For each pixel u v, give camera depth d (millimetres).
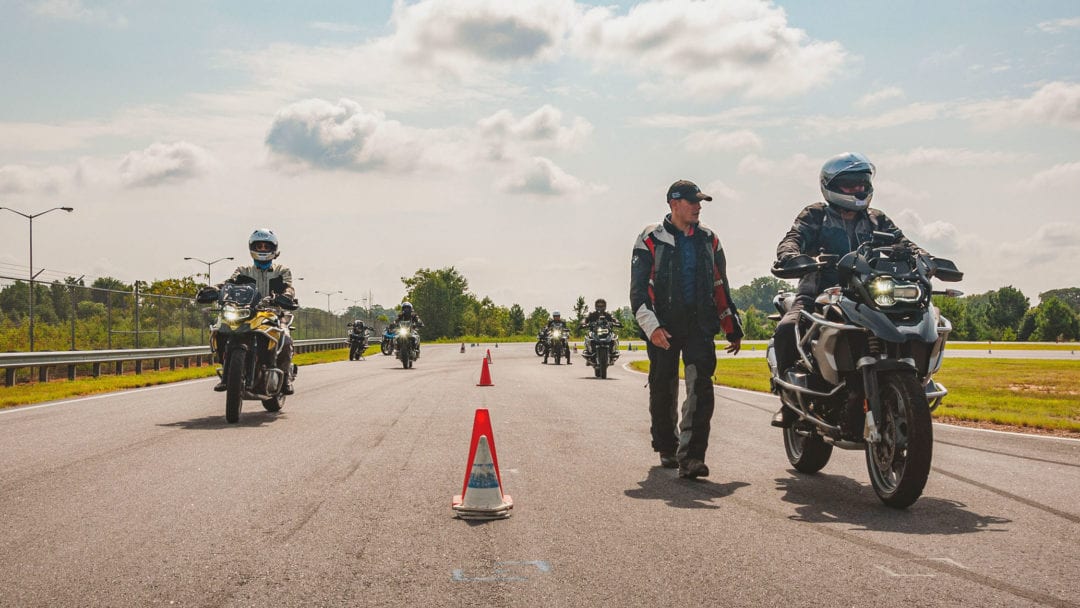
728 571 4168
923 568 4227
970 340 132375
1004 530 5062
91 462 7281
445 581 3986
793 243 6820
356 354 34469
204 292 10617
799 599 3734
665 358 7160
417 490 6172
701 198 7066
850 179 7012
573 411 12188
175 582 3941
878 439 5711
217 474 6758
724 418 11641
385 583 3951
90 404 12562
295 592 3807
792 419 7078
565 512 5512
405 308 27344
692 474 6758
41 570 4125
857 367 5902
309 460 7488
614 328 23312
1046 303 126000
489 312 155500
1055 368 30125
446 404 13070
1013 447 8727
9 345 19969
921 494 5988
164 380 18156
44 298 21250
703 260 7141
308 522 5160
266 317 10656
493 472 5418
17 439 8688
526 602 3688
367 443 8586
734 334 7301
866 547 4641
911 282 5840
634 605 3652
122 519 5195
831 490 6379
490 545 4656
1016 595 3789
